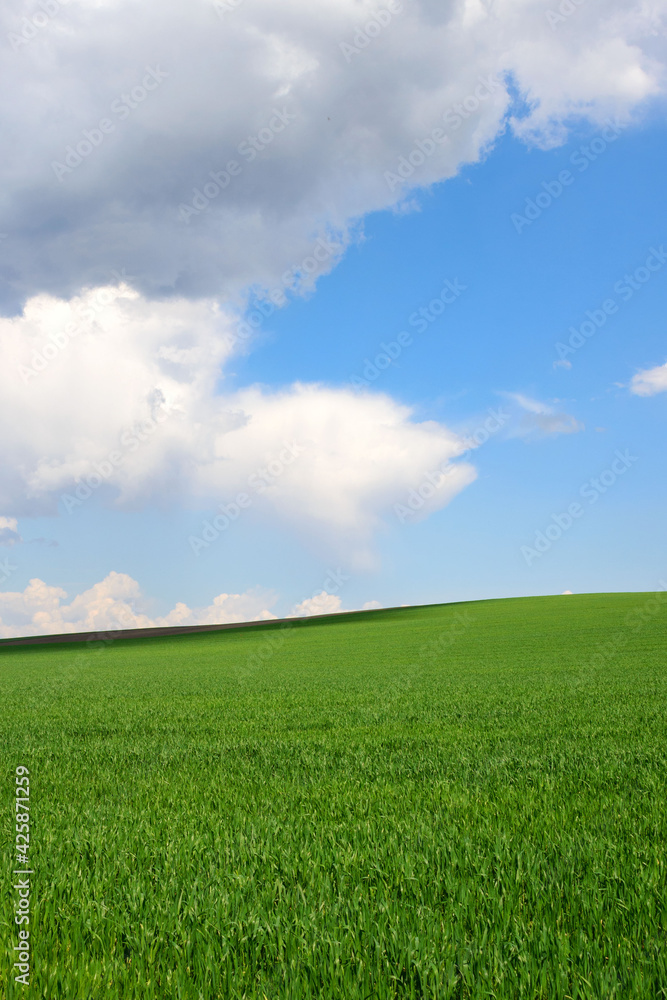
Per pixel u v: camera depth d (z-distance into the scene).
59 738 13.95
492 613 71.44
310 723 15.12
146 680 30.98
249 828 6.39
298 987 3.46
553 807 6.99
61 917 4.43
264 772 9.76
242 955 3.87
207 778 9.36
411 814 6.71
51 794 8.42
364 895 4.62
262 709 18.23
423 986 3.46
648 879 4.73
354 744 11.84
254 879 5.00
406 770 9.38
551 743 11.33
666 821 6.32
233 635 73.88
